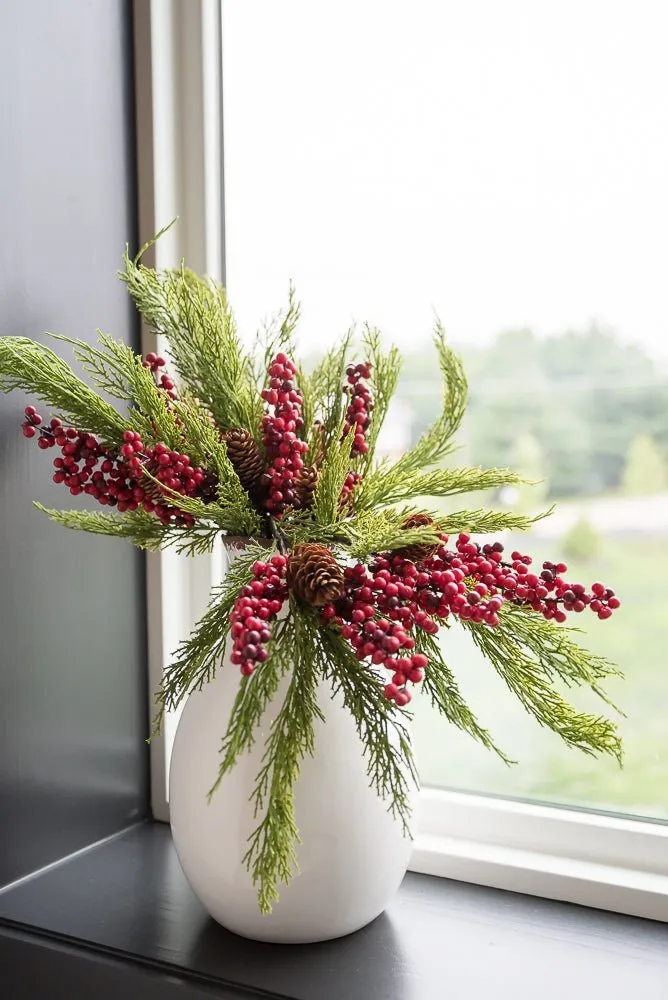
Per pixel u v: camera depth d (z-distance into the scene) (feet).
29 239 3.73
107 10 4.02
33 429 3.59
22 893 3.74
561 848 3.86
